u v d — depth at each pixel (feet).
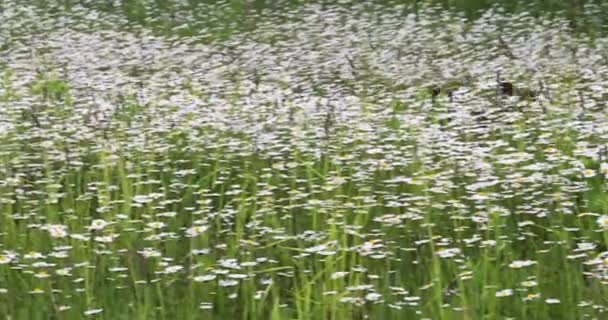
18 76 58.75
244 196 33.22
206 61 64.54
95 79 57.31
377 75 57.77
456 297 24.77
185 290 26.16
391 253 27.89
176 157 40.04
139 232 29.84
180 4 90.58
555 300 23.65
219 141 40.32
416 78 56.29
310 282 25.53
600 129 38.68
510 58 60.49
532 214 31.32
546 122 40.68
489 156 35.19
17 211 33.45
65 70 58.18
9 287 26.27
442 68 59.26
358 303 24.23
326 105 46.11
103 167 36.22
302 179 35.94
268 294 26.18
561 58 60.75
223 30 79.00
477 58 63.31
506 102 45.68
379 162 35.09
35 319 24.54
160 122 43.73
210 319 24.82
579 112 43.09
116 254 28.22
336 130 41.27
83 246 28.12
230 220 31.96
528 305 24.66
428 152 36.73
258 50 68.33
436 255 26.78
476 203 31.50
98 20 84.28
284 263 28.27
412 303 24.38
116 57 66.59
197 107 46.42
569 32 71.31
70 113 46.19
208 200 32.30
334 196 32.96
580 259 27.45
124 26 82.84
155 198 32.81
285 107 45.93
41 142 40.37
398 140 39.04
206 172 38.17
